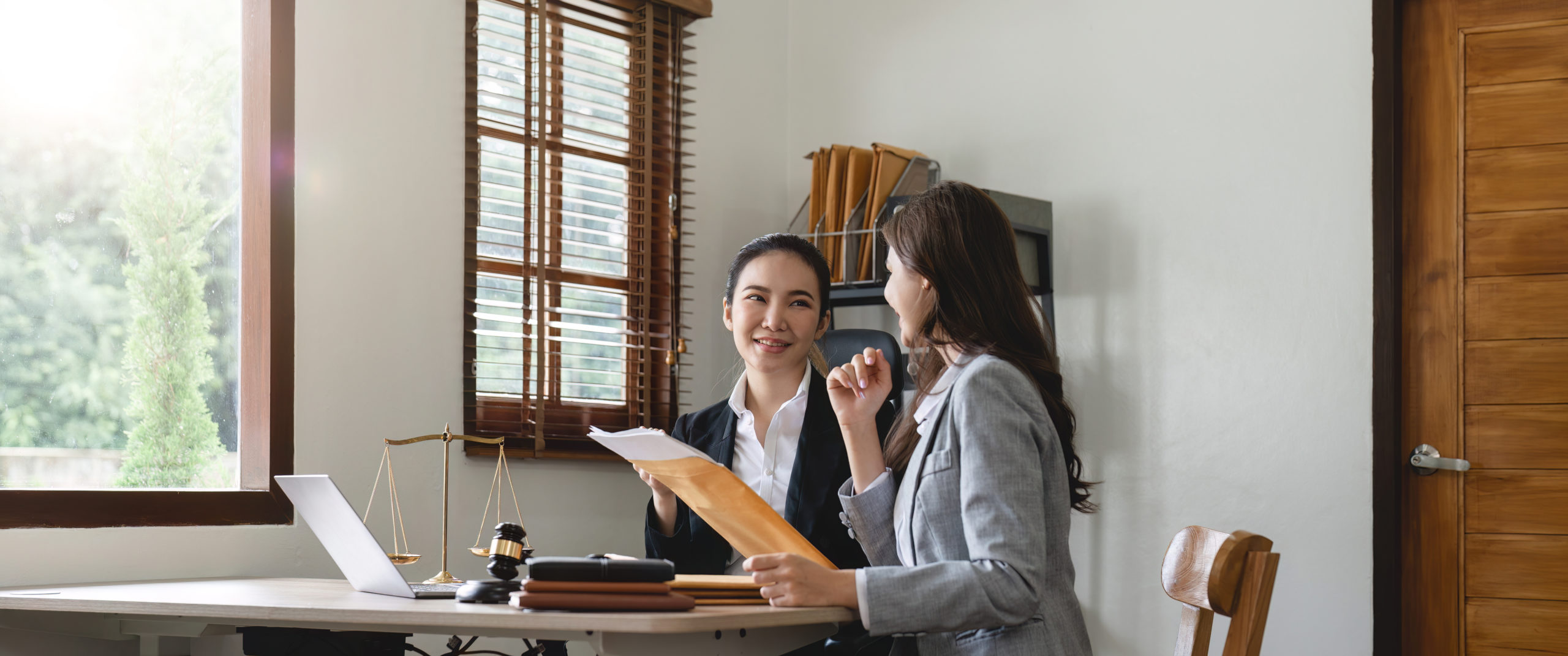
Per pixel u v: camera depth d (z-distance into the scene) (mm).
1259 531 2881
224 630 1935
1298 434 2850
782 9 3855
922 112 3564
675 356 3254
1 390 2213
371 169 2684
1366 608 2742
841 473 2062
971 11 3488
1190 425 3002
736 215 3604
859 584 1345
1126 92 3176
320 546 2508
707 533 2027
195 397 2471
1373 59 2824
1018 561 1328
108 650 2195
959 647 1457
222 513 2363
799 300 2135
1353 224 2818
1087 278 3205
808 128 3795
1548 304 2709
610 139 3287
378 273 2682
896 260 1632
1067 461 1569
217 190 2541
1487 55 2816
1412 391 2832
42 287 2283
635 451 1577
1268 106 2951
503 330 3008
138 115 2438
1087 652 1490
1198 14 3074
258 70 2555
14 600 1715
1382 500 2740
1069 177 3262
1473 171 2811
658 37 3408
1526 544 2695
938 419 1507
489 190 3006
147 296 2422
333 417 2572
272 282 2488
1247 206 2961
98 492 2186
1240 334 2945
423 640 2887
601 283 3275
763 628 1451
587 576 1341
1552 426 2688
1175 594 1396
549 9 3178
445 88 2852
